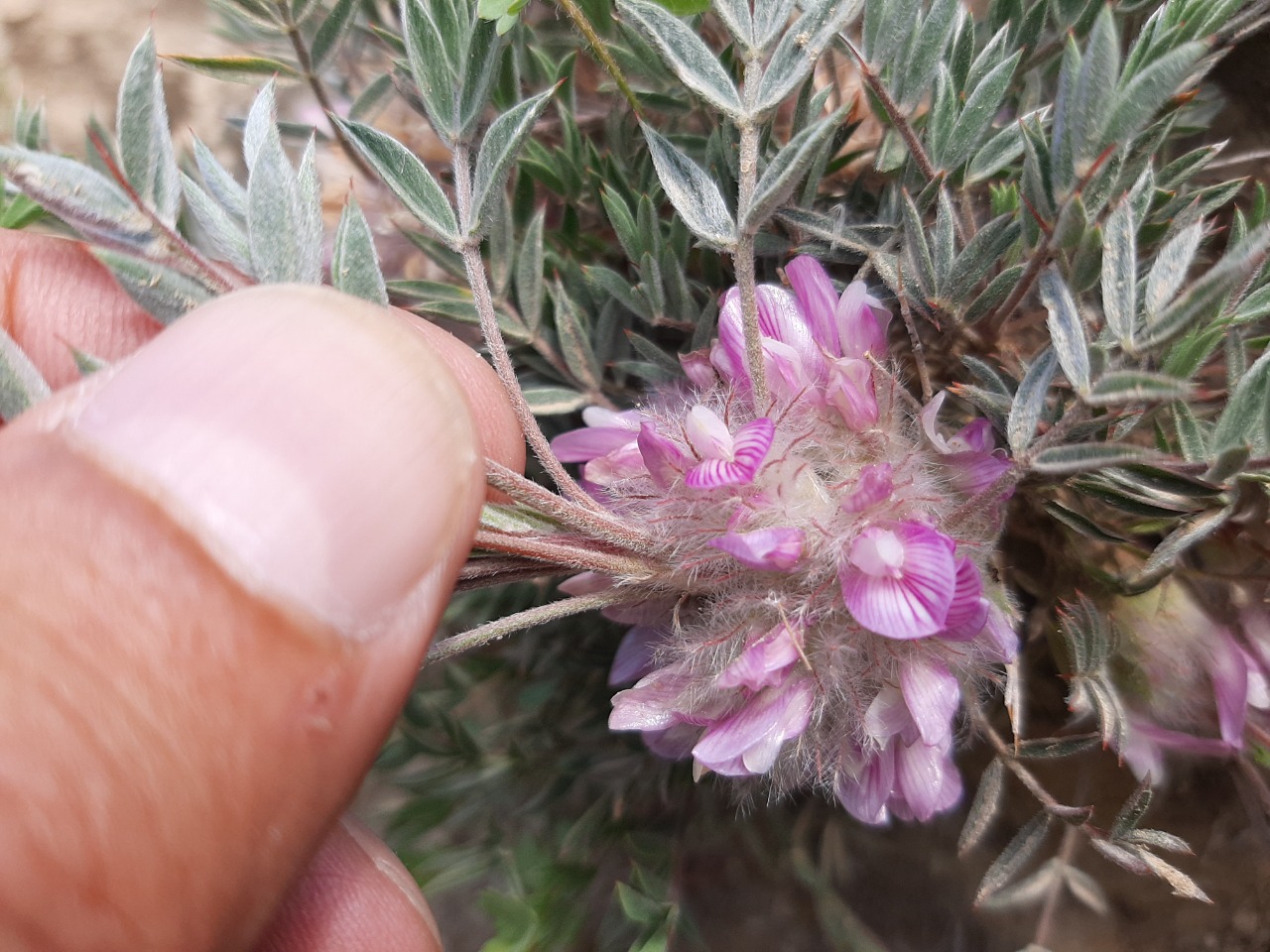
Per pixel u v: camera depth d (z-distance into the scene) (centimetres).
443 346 7
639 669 6
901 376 6
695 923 9
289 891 5
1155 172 6
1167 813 8
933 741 5
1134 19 7
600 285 6
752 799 6
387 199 8
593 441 5
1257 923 8
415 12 5
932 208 6
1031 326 6
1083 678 5
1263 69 8
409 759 8
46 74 12
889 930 9
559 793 8
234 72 7
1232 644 6
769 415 5
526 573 5
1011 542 6
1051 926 8
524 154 7
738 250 5
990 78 5
